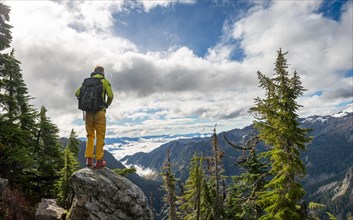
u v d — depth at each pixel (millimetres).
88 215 6883
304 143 14938
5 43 19094
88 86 7855
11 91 21672
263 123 15344
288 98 14727
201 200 26125
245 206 18828
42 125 23609
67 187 16266
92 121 7949
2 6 18484
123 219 7223
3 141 13070
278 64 14953
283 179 14547
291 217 14352
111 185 7375
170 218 30875
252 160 20703
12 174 13492
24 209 8305
